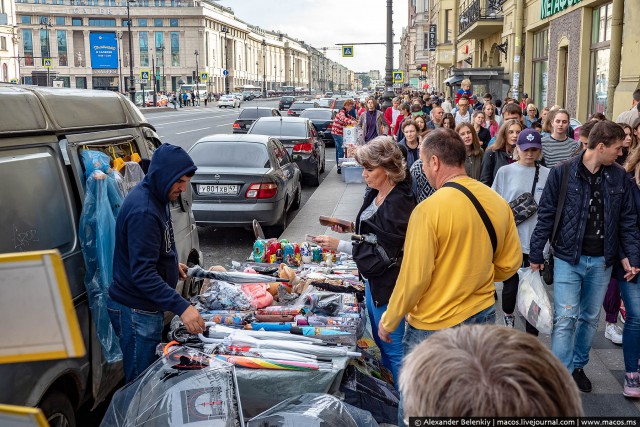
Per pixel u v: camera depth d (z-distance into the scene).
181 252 5.68
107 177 4.00
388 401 4.05
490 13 30.27
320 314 4.42
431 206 3.17
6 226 3.29
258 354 3.79
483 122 9.36
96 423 4.28
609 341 5.59
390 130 17.78
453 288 3.18
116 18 126.69
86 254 3.90
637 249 4.35
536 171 5.40
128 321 3.79
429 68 80.38
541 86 22.83
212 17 131.88
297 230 10.09
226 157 9.88
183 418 3.18
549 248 4.62
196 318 3.68
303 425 3.23
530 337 1.27
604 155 4.25
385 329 3.29
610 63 14.66
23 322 1.22
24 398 3.10
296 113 36.72
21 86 3.92
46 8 122.69
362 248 3.91
